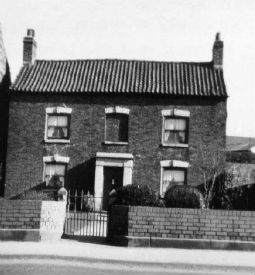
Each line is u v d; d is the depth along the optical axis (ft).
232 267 35.58
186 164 75.97
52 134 79.41
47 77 81.87
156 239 42.91
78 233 51.03
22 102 79.61
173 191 50.55
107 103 78.59
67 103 79.10
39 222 44.37
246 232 42.98
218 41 82.48
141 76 81.25
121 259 36.47
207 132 76.54
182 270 35.40
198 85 78.38
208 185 74.64
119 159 75.56
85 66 85.05
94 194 74.84
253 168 74.54
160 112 77.66
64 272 32.40
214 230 43.06
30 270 32.58
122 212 43.93
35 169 78.02
